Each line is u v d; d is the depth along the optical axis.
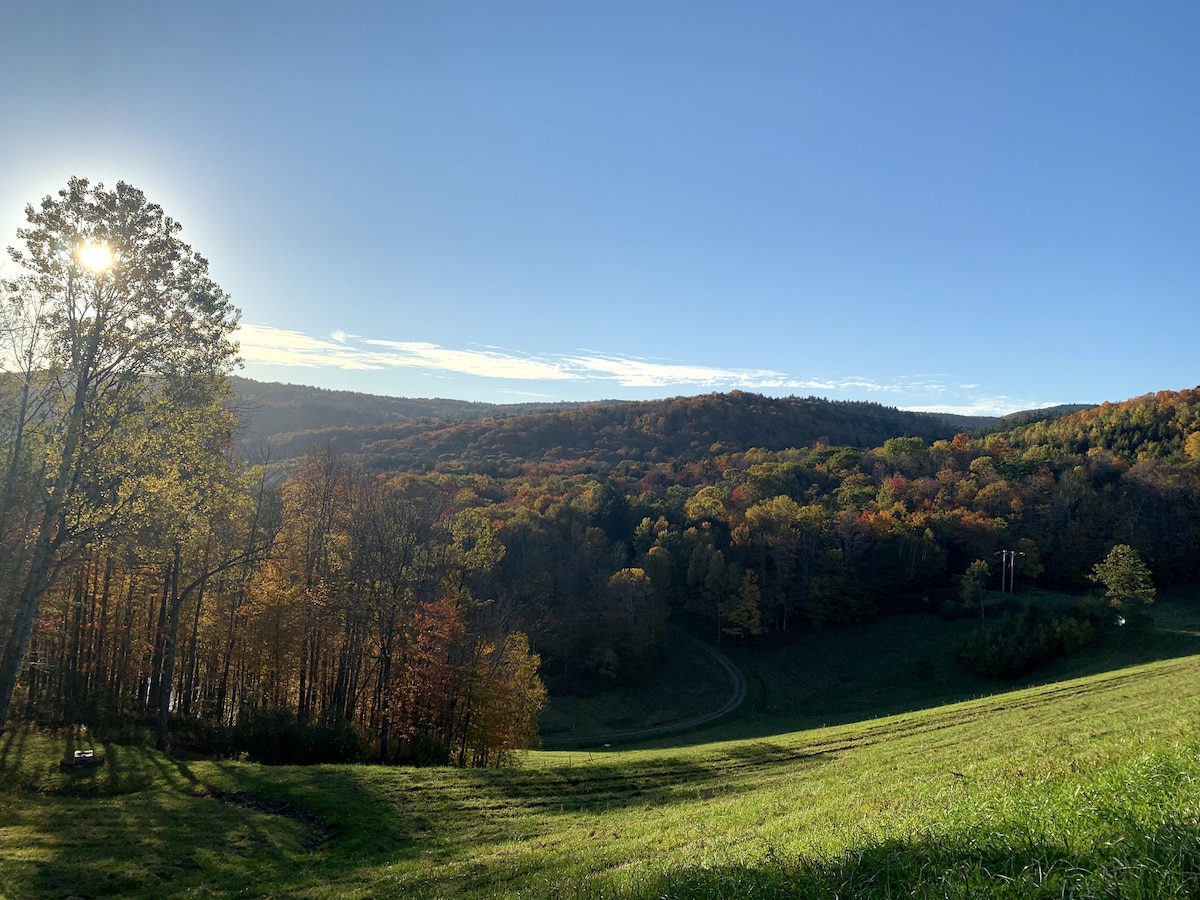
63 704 29.95
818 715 61.09
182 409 21.97
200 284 21.77
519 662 37.72
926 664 66.50
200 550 29.58
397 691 30.81
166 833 16.53
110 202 20.23
